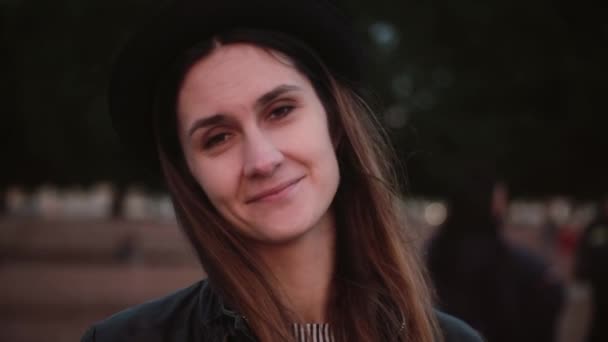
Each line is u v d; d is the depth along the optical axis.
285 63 1.37
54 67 13.25
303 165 1.35
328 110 1.48
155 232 10.31
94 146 13.91
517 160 14.98
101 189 19.66
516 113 14.70
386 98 13.31
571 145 15.08
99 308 6.94
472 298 3.07
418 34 14.20
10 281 7.39
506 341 3.04
